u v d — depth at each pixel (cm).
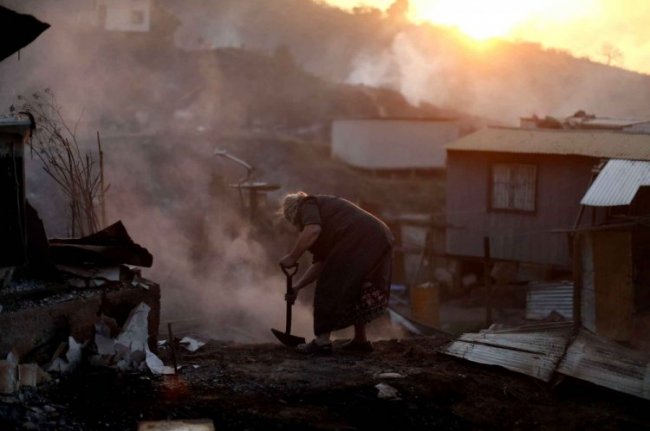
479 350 538
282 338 590
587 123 2283
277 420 402
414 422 416
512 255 2141
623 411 441
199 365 513
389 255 570
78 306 463
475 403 450
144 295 507
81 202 775
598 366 478
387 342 635
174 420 397
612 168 1298
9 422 361
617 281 679
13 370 412
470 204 2216
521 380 493
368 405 433
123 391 428
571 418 424
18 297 454
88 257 507
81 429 374
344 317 558
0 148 442
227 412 410
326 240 567
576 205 1997
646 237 1179
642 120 2308
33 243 485
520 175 2102
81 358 454
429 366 525
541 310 1112
